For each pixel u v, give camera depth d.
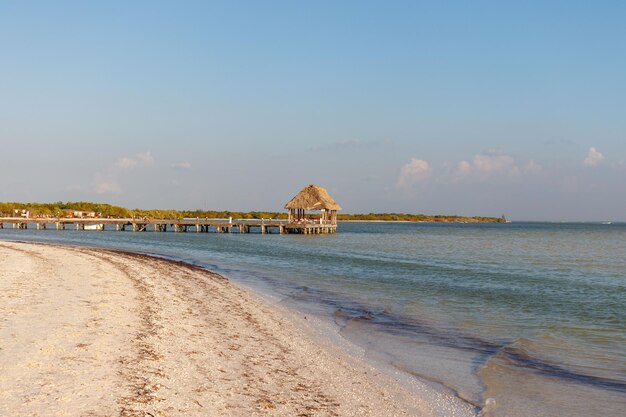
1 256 25.84
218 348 10.26
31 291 14.86
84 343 9.40
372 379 9.11
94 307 13.01
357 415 7.23
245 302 16.77
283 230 77.69
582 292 21.08
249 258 35.50
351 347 11.56
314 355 10.52
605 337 12.95
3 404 6.31
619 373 9.82
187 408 6.79
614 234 97.31
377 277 25.25
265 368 9.17
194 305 15.24
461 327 14.04
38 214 108.06
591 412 7.79
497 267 31.11
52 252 30.27
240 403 7.21
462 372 9.77
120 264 25.33
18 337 9.45
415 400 8.11
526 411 7.80
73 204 128.00
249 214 175.88
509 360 10.68
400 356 10.89
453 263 33.28
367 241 61.56
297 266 30.28
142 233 75.06
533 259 37.44
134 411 6.43
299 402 7.52
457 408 7.85
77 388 7.05
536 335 13.12
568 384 9.12
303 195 75.44
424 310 16.56
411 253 41.94
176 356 9.26
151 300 15.19
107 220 83.00
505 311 16.56
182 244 50.50
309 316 15.12
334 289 21.09
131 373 7.95
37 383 7.12
